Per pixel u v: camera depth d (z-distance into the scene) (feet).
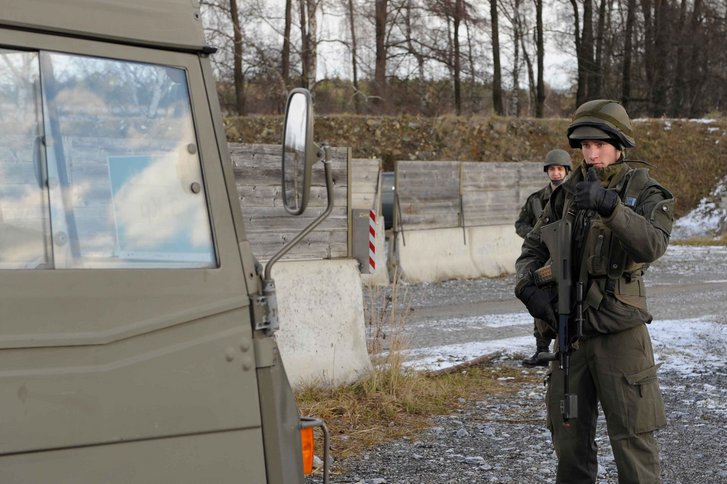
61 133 7.80
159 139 8.27
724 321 39.47
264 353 8.54
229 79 101.86
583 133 13.46
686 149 106.93
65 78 7.85
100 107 7.99
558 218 14.29
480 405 25.00
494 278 56.08
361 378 25.14
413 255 52.49
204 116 8.52
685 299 47.24
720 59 155.84
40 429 7.29
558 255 13.64
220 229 8.45
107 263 7.86
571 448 14.07
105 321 7.68
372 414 23.25
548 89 162.71
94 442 7.53
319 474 18.71
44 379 7.34
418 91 122.31
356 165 47.70
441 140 95.71
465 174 55.88
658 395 13.57
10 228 7.50
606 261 13.32
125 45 8.16
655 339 34.88
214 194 8.47
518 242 59.77
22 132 7.63
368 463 19.62
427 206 53.57
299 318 24.53
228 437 8.29
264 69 97.71
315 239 25.31
